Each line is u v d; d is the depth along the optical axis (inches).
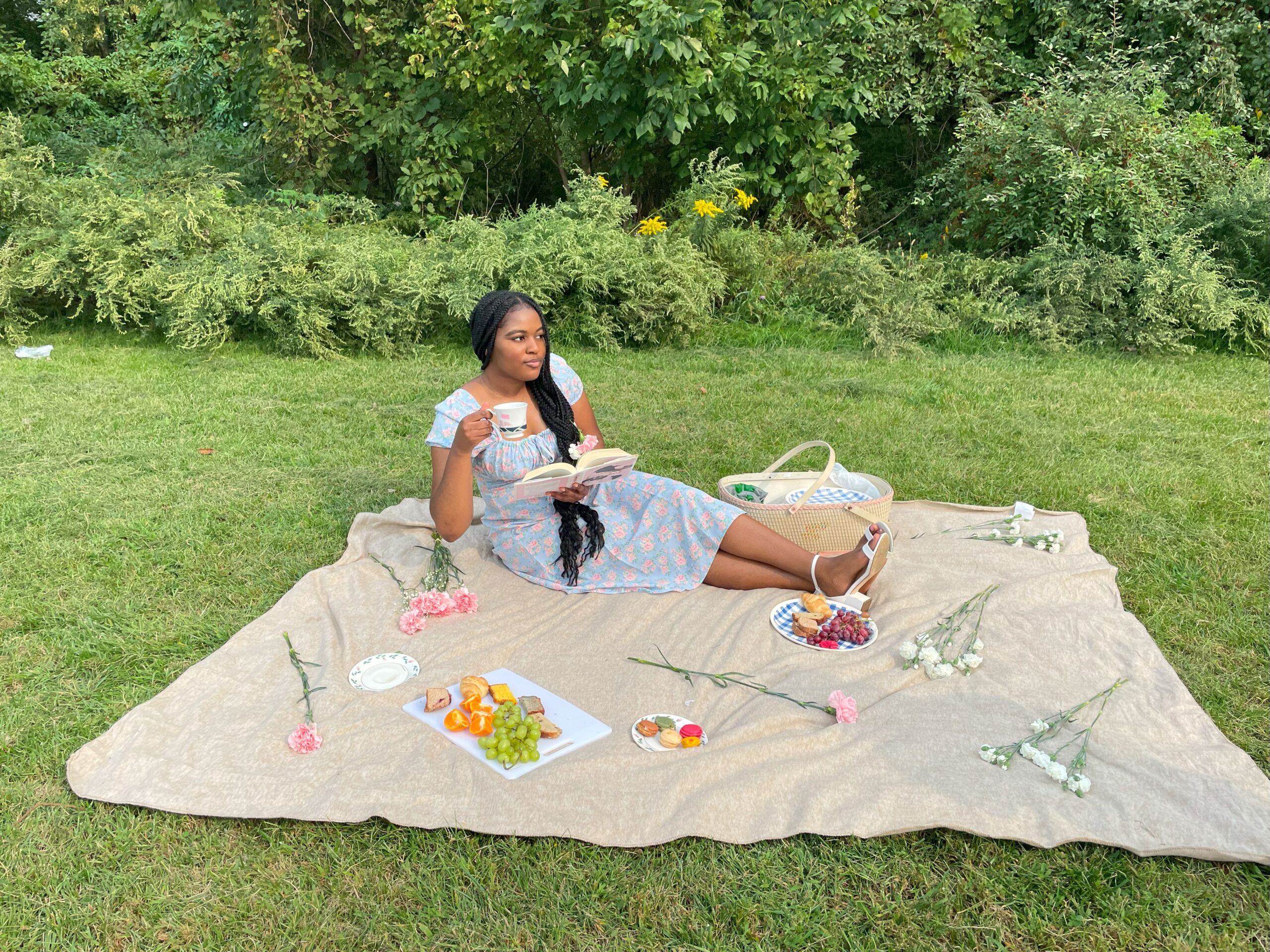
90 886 87.5
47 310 350.0
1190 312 325.4
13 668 122.8
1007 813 93.7
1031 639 128.1
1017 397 269.6
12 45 645.9
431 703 109.2
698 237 381.7
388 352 316.2
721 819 93.7
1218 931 83.0
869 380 290.2
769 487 161.9
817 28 395.2
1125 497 189.3
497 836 92.8
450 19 394.9
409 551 155.5
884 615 134.7
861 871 89.0
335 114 431.5
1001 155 395.2
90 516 172.1
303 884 87.8
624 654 123.5
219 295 305.4
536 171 489.4
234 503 181.5
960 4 452.1
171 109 597.9
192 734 106.6
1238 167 390.0
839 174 427.5
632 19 379.6
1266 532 169.6
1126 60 420.2
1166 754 103.2
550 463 140.0
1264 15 438.0
